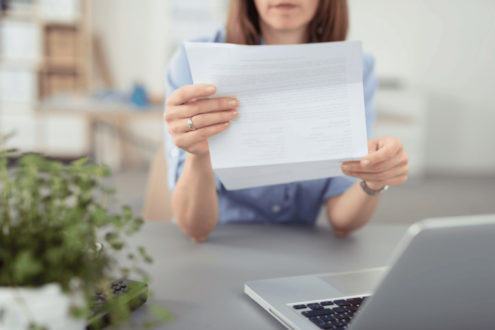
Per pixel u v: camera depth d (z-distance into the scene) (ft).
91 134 16.42
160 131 18.08
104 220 1.42
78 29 16.02
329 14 3.76
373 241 3.18
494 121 18.10
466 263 1.34
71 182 1.50
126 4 17.28
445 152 18.38
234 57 2.30
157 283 2.30
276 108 2.40
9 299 1.38
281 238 3.20
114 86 17.75
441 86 18.03
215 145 2.45
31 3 15.62
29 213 1.42
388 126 16.49
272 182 2.66
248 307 2.06
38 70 15.88
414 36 17.84
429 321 1.46
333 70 2.34
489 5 17.42
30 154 1.53
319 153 2.45
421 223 1.28
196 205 2.91
